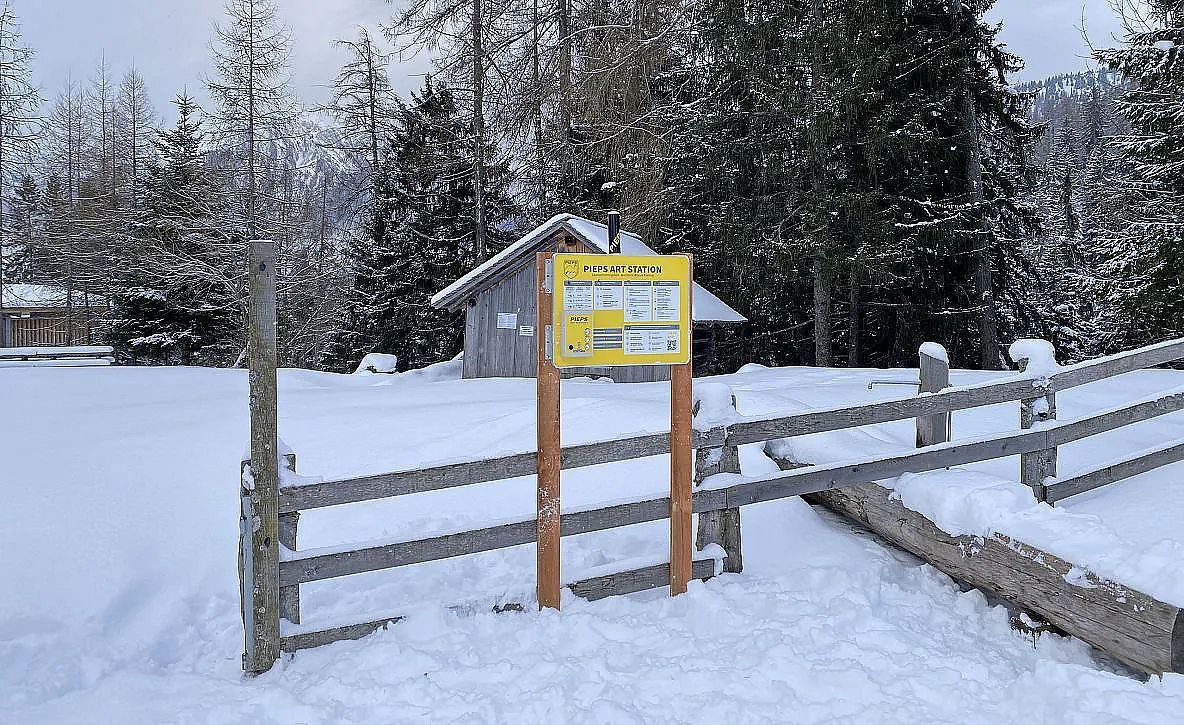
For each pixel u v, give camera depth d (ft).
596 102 67.82
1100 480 17.94
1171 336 50.90
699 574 15.40
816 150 56.65
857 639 12.85
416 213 91.15
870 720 10.34
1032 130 64.03
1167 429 24.31
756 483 15.69
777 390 31.78
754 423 15.69
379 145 102.12
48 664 12.89
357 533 17.70
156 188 96.43
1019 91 62.64
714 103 65.51
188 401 37.60
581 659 12.19
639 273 14.38
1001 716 10.50
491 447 23.04
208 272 86.02
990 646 13.21
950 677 11.56
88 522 18.07
